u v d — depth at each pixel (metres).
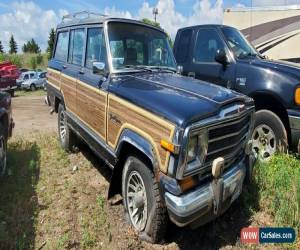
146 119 3.47
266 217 4.15
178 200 3.14
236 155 3.89
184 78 4.54
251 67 5.86
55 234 3.79
